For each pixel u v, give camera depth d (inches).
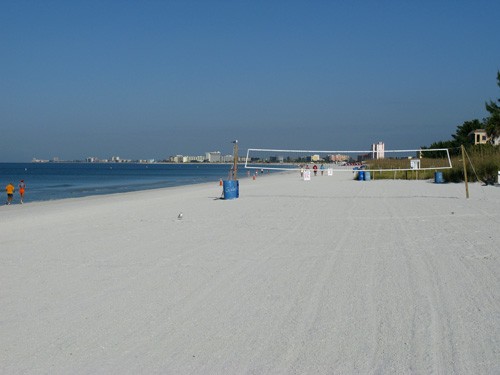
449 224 502.3
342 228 494.0
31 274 311.3
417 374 156.1
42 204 1034.1
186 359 171.9
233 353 176.7
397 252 359.9
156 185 2081.7
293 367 163.8
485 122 1669.5
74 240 455.5
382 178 1814.7
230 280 284.8
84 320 216.5
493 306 223.9
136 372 162.4
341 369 161.3
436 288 257.9
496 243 384.2
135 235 475.8
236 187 957.8
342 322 207.6
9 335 199.8
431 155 2726.4
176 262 338.6
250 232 477.7
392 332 194.1
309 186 1379.2
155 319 216.1
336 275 292.5
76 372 163.2
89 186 2032.5
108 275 303.1
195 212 690.8
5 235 514.9
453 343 181.0
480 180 1289.4
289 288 264.7
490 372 156.3
